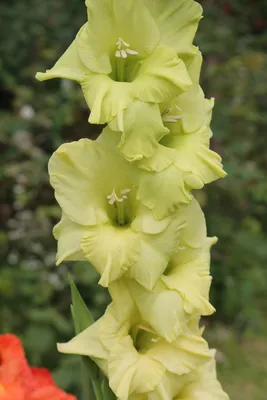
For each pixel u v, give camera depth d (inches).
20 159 55.2
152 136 20.5
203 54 61.7
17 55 61.1
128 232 21.3
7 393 23.0
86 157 21.4
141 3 20.9
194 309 21.9
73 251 21.4
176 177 21.0
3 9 61.2
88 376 24.2
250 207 67.2
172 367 22.1
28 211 53.7
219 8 66.3
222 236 61.4
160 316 21.8
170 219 21.3
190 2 21.5
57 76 20.9
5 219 56.0
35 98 57.4
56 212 52.0
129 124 20.4
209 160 21.5
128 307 22.1
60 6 62.7
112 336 22.0
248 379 56.8
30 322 49.6
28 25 61.4
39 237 53.2
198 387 23.6
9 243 53.3
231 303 59.8
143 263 21.1
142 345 23.3
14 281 50.7
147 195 21.1
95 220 21.2
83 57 20.8
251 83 64.4
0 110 60.8
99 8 20.8
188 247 22.6
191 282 22.2
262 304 69.4
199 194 56.8
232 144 62.4
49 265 52.1
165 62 20.9
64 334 49.7
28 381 24.4
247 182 62.8
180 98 22.0
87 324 23.5
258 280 60.8
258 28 77.3
